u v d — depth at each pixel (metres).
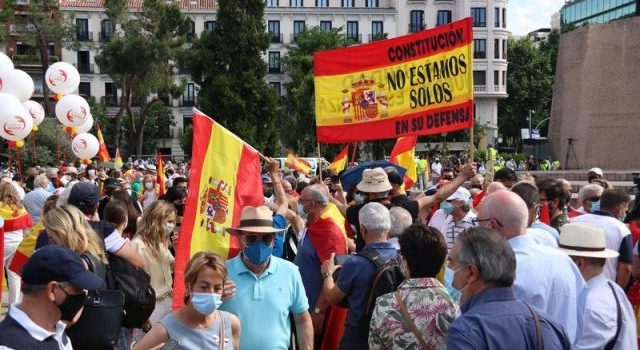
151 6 56.59
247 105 52.09
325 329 6.45
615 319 4.86
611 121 24.45
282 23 80.25
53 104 61.16
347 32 80.81
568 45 26.36
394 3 80.94
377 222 5.63
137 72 57.06
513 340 3.57
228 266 5.42
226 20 52.12
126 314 6.06
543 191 7.67
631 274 6.88
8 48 65.38
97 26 76.81
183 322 4.57
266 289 5.35
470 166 8.10
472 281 3.79
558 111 27.75
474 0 79.12
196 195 6.05
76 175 19.92
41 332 3.63
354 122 9.97
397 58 9.67
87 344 4.92
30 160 42.41
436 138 66.62
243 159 6.29
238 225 5.91
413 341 4.59
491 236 3.82
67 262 3.73
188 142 58.28
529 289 4.49
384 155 62.12
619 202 7.18
